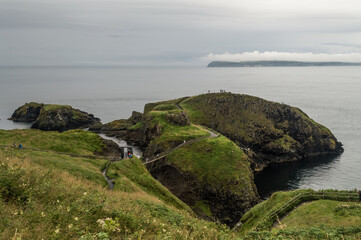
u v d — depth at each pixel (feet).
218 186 263.49
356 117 603.67
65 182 71.36
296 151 386.32
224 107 457.27
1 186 46.32
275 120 427.33
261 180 307.58
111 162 175.11
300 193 120.78
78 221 39.55
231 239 57.52
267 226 100.17
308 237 60.49
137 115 513.04
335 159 361.30
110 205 54.75
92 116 585.22
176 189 283.79
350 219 84.28
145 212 60.29
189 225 59.36
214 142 317.42
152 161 290.35
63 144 214.69
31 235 32.09
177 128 377.71
